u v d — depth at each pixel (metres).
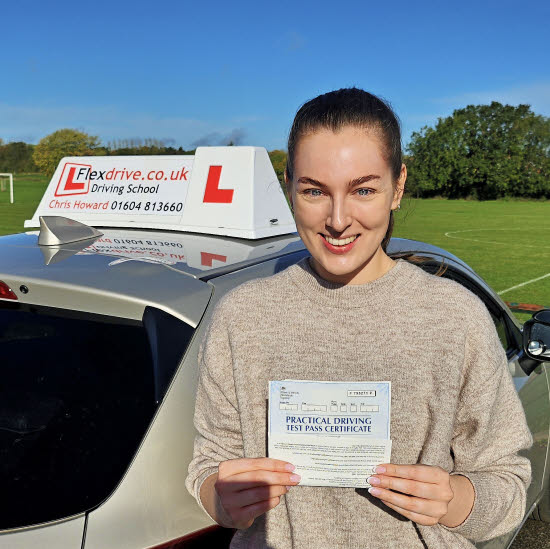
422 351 1.12
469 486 1.13
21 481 1.35
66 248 1.88
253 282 1.23
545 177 48.16
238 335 1.18
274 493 1.08
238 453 1.22
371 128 1.09
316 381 1.07
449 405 1.11
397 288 1.15
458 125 50.19
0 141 61.84
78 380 1.46
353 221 1.11
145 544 1.27
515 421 1.20
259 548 1.18
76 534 1.26
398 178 1.17
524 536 3.12
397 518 1.12
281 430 1.08
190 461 1.39
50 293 1.56
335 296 1.15
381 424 1.06
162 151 14.31
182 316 1.50
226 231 2.27
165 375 1.42
